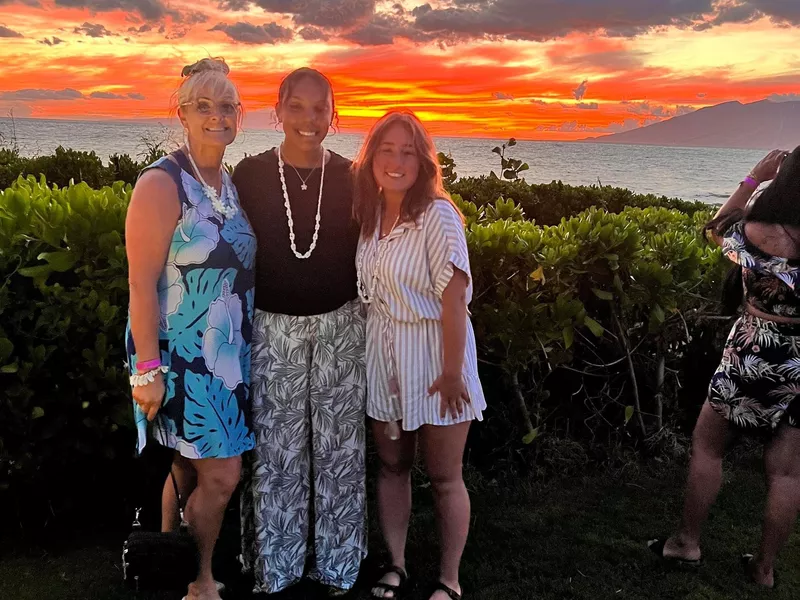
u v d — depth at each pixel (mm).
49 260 2766
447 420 2502
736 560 3008
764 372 2635
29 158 8227
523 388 3660
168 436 2324
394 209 2508
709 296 3930
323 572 2715
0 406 2732
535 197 7676
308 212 2473
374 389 2588
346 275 2566
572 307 3412
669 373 4020
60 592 2639
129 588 2639
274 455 2588
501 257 3449
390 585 2713
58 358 2854
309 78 2389
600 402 3889
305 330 2539
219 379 2307
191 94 2207
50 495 3057
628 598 2727
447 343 2430
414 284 2439
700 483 2836
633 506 3451
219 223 2279
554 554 3021
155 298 2217
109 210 2967
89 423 2844
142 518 3107
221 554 2984
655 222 4605
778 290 2580
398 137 2361
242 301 2389
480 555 3020
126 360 2877
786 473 2695
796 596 2762
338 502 2693
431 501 3445
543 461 3734
